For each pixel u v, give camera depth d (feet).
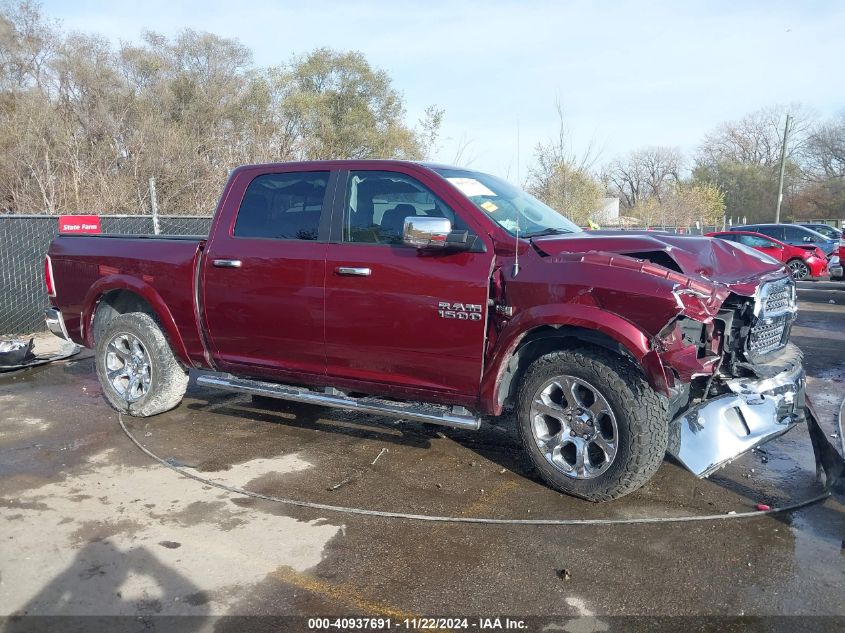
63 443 16.44
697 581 10.41
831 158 193.26
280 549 11.35
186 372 18.39
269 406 19.61
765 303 13.17
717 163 224.74
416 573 10.64
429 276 13.70
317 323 15.05
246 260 15.87
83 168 61.00
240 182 16.67
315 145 87.10
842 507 12.98
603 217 63.62
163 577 10.47
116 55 93.91
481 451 15.89
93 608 9.65
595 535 11.84
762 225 70.90
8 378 23.03
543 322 12.50
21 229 30.27
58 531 11.91
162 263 17.24
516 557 11.12
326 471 14.69
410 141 92.32
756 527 12.14
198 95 91.97
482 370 13.50
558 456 13.29
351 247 14.74
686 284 11.68
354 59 96.63
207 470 14.73
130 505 12.98
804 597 10.00
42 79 89.45
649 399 12.17
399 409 14.33
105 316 19.31
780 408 13.57
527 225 14.51
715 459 12.64
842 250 52.95
